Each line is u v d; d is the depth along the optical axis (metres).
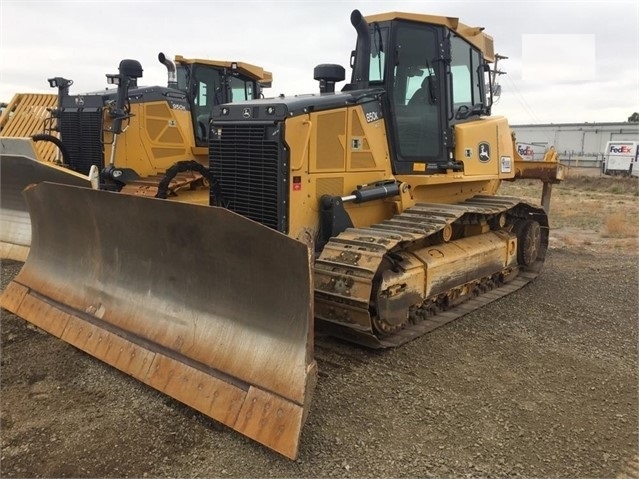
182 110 9.41
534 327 5.95
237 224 3.65
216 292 4.07
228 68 9.98
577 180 33.78
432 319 5.98
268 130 4.96
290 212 5.02
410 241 5.17
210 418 3.85
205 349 4.00
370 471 3.32
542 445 3.66
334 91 6.09
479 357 5.08
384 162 5.80
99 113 8.90
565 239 11.90
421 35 5.96
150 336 4.34
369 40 5.82
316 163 5.20
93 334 4.70
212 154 5.47
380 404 4.12
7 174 7.53
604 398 4.35
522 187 30.70
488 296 6.95
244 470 3.31
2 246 7.75
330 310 4.88
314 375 3.52
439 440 3.68
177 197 8.73
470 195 7.20
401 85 5.91
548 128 52.88
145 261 4.55
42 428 3.74
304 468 3.33
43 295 5.32
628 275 8.32
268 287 3.74
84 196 4.68
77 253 5.18
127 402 4.08
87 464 3.36
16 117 12.70
